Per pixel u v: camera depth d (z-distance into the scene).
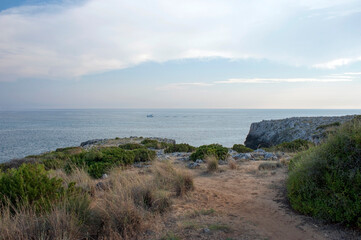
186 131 72.06
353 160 4.18
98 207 4.25
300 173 4.86
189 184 6.14
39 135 61.31
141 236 3.77
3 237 3.39
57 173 7.70
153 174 7.09
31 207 4.14
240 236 3.68
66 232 3.49
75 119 158.75
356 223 3.76
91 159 9.99
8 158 30.28
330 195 4.13
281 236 3.68
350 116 33.62
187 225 4.05
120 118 173.12
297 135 30.70
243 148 15.45
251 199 5.43
